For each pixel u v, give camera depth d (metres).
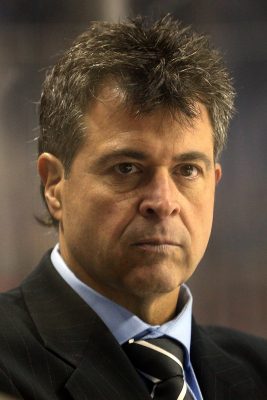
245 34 8.70
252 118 8.80
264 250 8.98
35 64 8.44
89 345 3.76
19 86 8.43
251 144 8.84
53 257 4.08
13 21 8.45
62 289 3.93
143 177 3.71
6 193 8.48
